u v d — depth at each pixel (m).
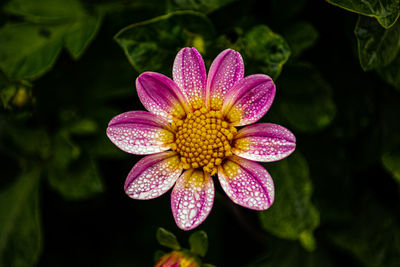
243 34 0.43
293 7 0.44
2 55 0.45
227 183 0.40
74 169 0.47
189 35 0.43
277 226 0.44
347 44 0.45
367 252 0.47
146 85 0.40
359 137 0.46
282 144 0.39
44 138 0.47
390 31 0.41
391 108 0.46
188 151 0.40
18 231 0.48
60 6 0.46
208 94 0.40
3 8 0.46
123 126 0.40
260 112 0.40
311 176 0.47
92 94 0.47
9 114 0.44
